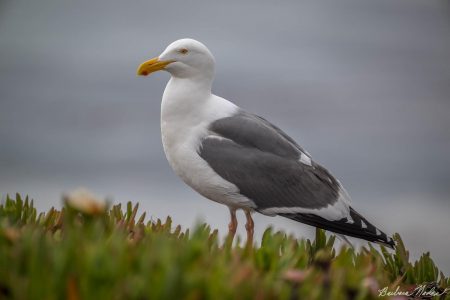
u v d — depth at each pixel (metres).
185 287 4.26
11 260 4.70
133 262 4.60
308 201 8.57
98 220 5.23
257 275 4.67
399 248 7.31
